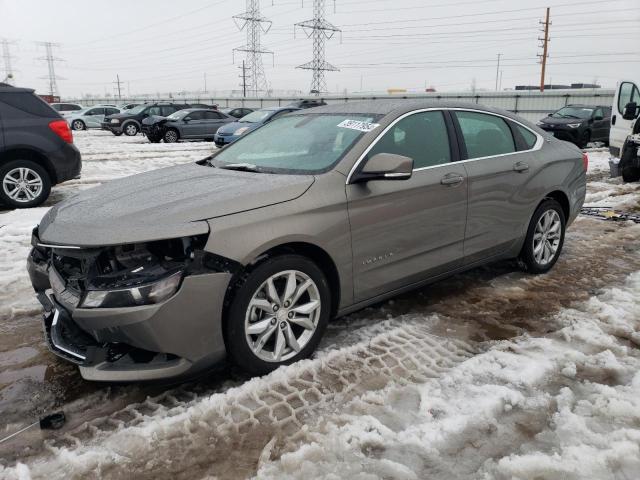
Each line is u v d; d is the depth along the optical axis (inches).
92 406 103.1
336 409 100.2
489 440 91.3
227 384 110.9
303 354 116.0
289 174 123.5
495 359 118.6
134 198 114.4
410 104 142.5
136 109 997.2
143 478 83.0
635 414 98.0
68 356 103.9
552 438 91.9
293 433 93.4
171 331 96.3
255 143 150.9
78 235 100.7
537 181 167.6
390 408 100.1
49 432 94.6
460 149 147.4
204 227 99.4
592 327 135.3
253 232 104.0
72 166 306.5
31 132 288.2
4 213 271.6
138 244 99.7
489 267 186.9
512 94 1325.0
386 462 85.0
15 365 119.5
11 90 285.0
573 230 241.3
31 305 153.1
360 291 125.1
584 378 112.0
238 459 87.1
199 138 786.8
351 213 119.2
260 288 106.3
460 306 151.6
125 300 94.3
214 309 100.3
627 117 390.9
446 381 109.1
